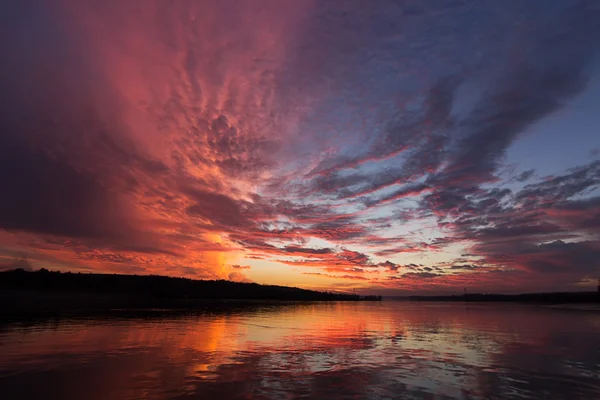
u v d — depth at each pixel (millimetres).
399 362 15586
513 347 20203
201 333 24609
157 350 17484
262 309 64750
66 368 13430
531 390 11484
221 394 10492
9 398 10094
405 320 41156
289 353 17500
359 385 11711
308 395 10562
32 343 18938
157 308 55781
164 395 10367
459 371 13945
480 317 47125
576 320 41469
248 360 15508
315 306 93688
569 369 14500
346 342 21719
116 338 21188
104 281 103250
